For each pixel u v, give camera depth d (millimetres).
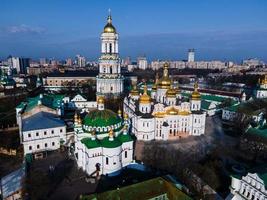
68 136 103375
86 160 81125
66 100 159500
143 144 105625
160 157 90875
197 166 83312
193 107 117875
